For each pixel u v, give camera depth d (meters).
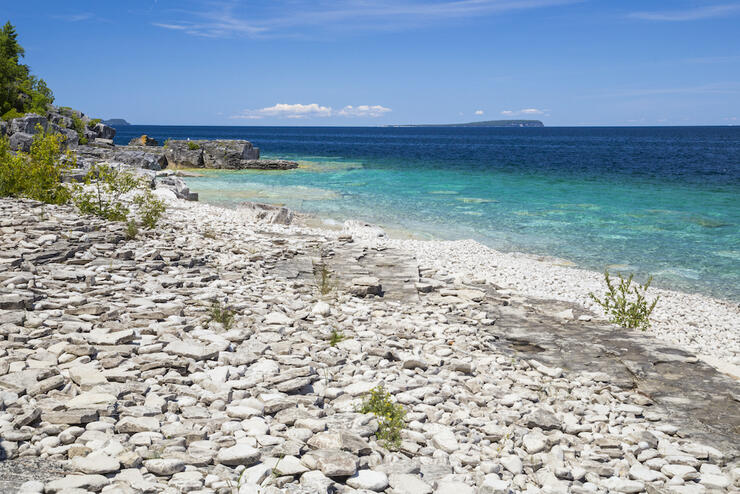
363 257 16.59
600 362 9.17
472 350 9.52
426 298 12.94
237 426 5.32
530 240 27.69
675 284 20.75
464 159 85.94
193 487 4.11
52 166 18.48
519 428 6.51
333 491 4.43
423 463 5.32
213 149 64.50
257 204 27.05
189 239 15.82
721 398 7.81
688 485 5.46
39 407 5.08
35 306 7.92
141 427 4.95
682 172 62.72
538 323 11.41
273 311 10.01
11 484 3.72
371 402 6.23
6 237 11.62
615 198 41.53
